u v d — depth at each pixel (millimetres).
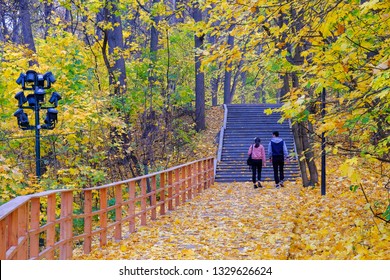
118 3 18453
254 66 8414
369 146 7098
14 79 14312
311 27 7148
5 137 13633
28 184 12695
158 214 14266
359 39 6516
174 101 21266
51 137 14328
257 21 7480
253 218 12305
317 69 6512
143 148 18594
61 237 8383
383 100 5945
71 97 14797
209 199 16531
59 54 15523
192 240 10078
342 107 6426
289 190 17391
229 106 35125
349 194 13688
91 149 15781
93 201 17531
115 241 10477
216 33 8500
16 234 5797
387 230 8805
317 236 9633
